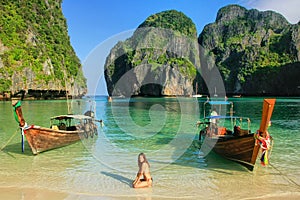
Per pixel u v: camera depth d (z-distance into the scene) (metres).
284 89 106.81
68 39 101.56
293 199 6.86
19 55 65.50
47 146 11.76
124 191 7.31
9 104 48.59
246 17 163.50
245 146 9.20
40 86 67.50
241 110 37.69
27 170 9.17
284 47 126.81
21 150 12.21
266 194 7.14
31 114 30.00
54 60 77.06
